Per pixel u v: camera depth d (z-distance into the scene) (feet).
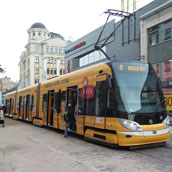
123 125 23.67
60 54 240.12
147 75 26.68
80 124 31.83
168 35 57.11
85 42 92.79
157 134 24.31
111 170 17.80
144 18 63.41
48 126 47.24
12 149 27.35
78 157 22.40
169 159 20.71
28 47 240.73
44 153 24.64
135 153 23.16
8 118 86.48
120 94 24.73
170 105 55.83
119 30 72.84
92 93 29.37
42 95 49.93
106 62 27.55
